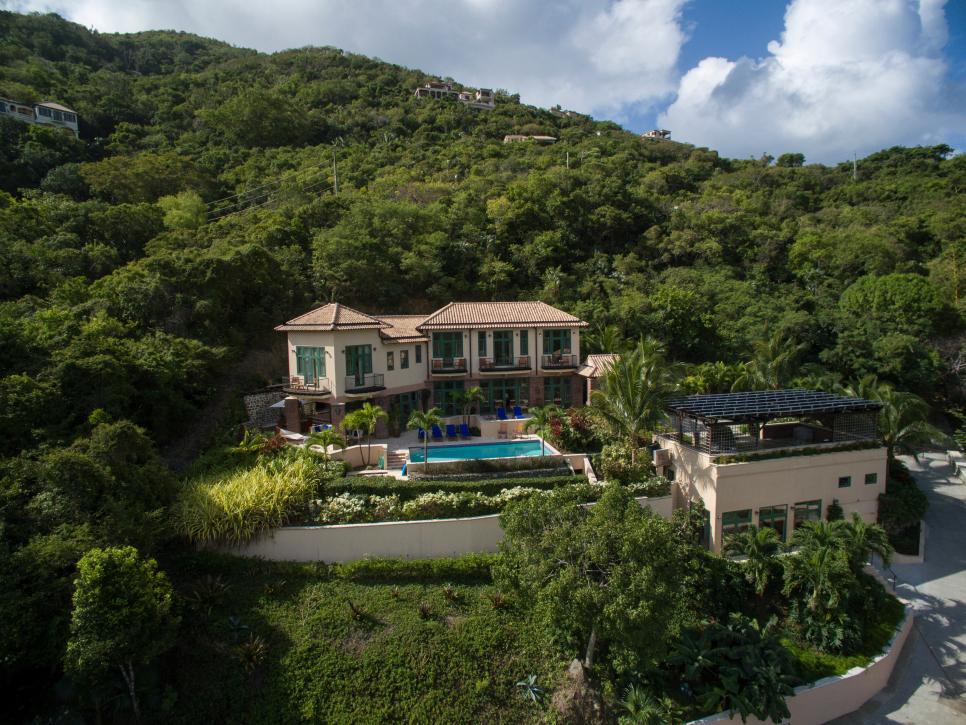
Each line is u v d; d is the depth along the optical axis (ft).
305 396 82.28
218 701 40.29
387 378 89.66
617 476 69.21
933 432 82.99
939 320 139.85
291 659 43.27
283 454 66.44
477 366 98.07
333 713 40.78
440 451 77.82
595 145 277.03
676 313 127.54
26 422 51.52
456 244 137.49
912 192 225.56
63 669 35.94
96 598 34.30
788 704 47.14
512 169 215.51
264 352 99.81
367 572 52.60
